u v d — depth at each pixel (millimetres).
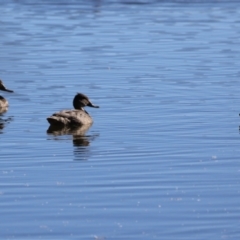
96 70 31656
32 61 34000
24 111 24531
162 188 16281
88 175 17250
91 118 22906
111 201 15438
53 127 22297
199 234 13805
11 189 16219
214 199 15586
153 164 18172
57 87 28281
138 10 55406
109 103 25469
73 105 24594
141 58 34719
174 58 34688
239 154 19000
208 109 24281
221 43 39344
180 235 13773
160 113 23828
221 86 28047
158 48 37781
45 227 14086
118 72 31188
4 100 25156
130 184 16547
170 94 26750
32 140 20688
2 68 32312
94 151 19422
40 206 15141
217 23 47781
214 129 21656
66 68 32188
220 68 31922
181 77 29984
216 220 14430
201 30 44500
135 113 23891
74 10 55188
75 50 37156
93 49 37500
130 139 20641
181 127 21938
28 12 53812
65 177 17094
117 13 53562
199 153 19109
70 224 14234
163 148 19625
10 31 44188
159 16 51750
